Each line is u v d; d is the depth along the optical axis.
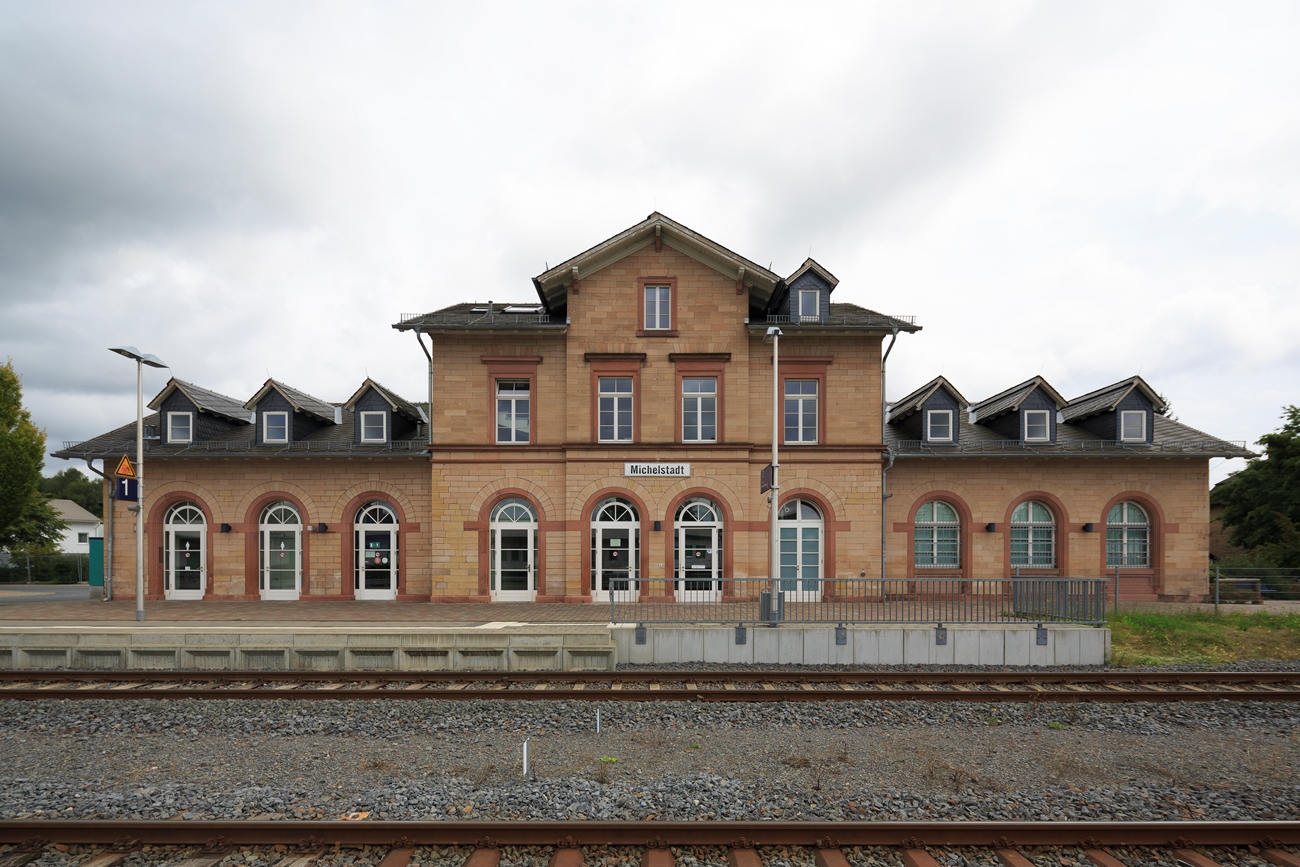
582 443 18.23
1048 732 8.22
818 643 12.02
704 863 5.03
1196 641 13.62
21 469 23.86
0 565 32.91
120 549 19.94
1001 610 12.96
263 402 20.36
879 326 18.42
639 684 10.39
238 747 7.58
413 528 19.77
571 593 18.19
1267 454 27.64
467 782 6.39
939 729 8.30
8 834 5.29
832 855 5.05
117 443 20.34
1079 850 5.24
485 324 18.42
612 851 5.13
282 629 11.73
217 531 19.80
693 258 18.62
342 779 6.55
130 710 8.99
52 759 7.22
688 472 18.30
